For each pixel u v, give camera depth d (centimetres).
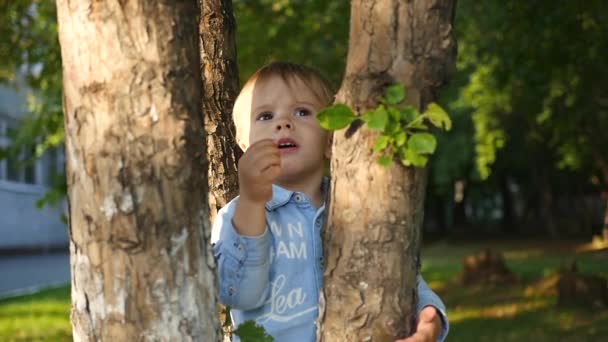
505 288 1266
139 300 167
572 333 880
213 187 296
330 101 251
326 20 1016
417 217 192
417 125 182
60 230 2672
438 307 217
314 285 231
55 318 1010
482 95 1262
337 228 194
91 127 167
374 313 190
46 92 876
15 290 1382
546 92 1024
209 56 301
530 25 802
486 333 901
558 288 1064
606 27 792
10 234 2280
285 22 999
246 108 251
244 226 211
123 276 167
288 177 246
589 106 1111
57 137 855
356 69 189
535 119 1288
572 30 792
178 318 169
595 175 2389
